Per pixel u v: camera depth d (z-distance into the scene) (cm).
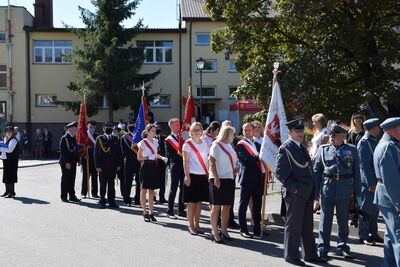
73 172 1366
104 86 3266
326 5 1285
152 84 3578
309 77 1349
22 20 3644
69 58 3394
